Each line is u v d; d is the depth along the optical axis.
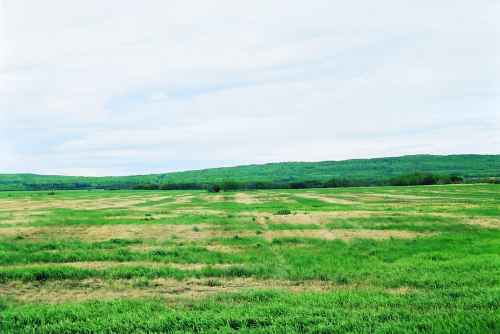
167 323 9.01
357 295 10.89
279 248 19.36
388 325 8.45
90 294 12.02
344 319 8.99
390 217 31.11
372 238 21.95
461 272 13.40
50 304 10.91
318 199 71.88
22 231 25.50
